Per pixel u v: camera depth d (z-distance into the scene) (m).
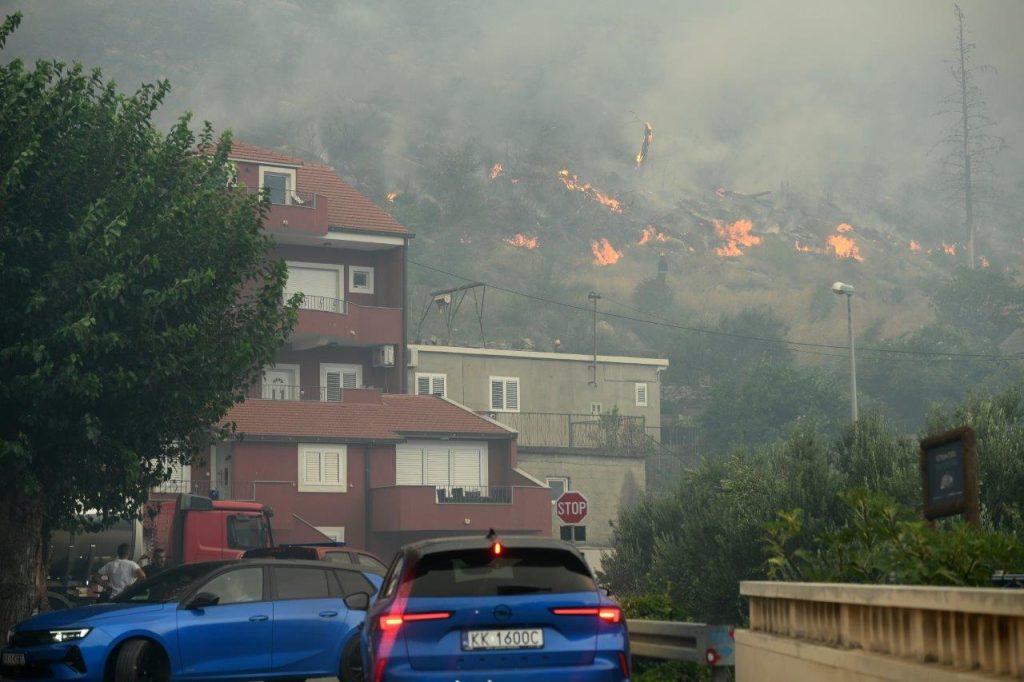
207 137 47.09
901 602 13.73
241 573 29.66
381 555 92.56
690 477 60.62
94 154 40.59
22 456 37.50
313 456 91.25
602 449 114.88
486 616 17.94
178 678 28.03
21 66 39.47
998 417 43.44
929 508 21.38
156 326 41.38
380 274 105.56
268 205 45.88
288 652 29.38
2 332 37.75
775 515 44.88
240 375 44.88
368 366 105.06
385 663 17.83
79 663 27.38
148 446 43.34
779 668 18.36
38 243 38.34
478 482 99.62
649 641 26.61
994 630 11.73
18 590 40.00
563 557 18.78
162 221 39.97
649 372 139.38
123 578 46.69
